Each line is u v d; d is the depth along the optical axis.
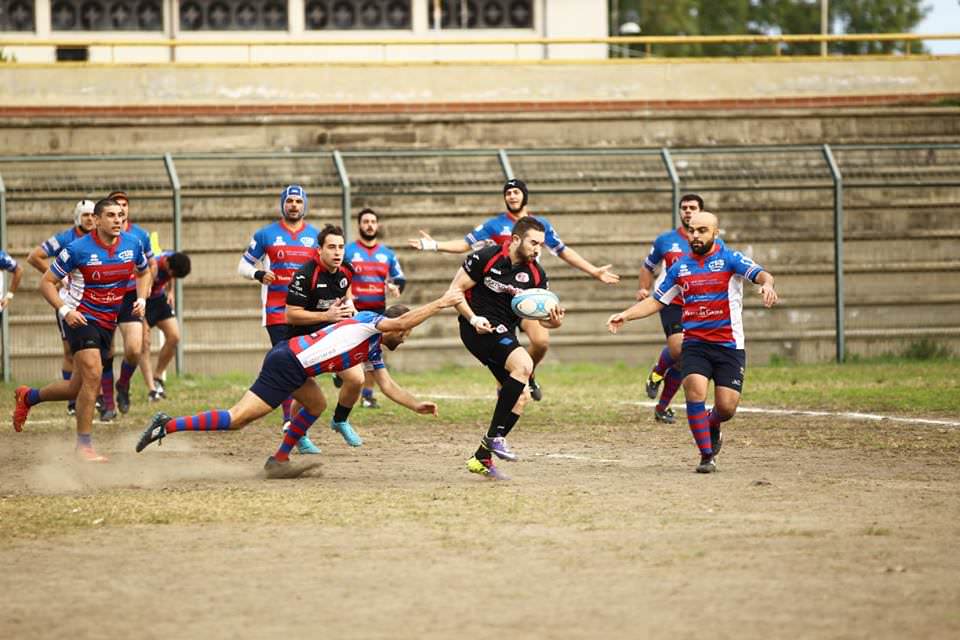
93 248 39.81
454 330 80.56
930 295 83.88
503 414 34.25
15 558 24.02
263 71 90.38
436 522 27.14
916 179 85.25
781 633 18.42
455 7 112.56
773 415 50.16
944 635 18.28
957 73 94.75
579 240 82.38
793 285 82.88
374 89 91.31
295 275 36.47
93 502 30.23
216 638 18.53
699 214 35.53
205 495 31.23
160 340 77.38
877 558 23.20
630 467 36.56
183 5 110.81
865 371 71.19
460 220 81.94
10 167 80.25
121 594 21.14
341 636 18.53
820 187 80.88
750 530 25.91
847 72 94.19
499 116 86.81
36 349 76.75
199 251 79.06
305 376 34.19
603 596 20.59
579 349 81.75
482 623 19.09
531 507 28.92
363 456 39.75
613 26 157.50
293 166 83.12
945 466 36.19
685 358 35.75
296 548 24.56
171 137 85.00
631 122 87.69
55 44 89.25
